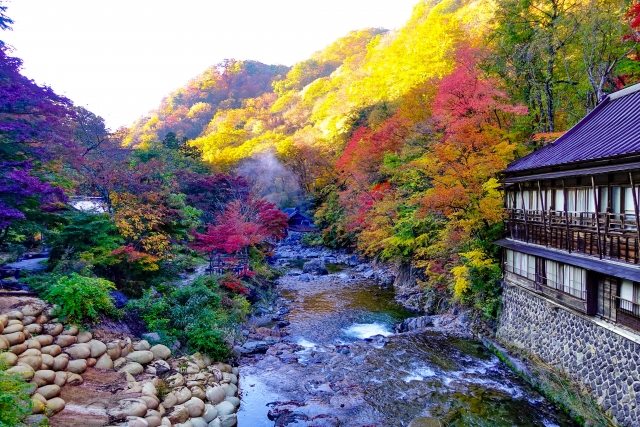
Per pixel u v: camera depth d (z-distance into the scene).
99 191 23.94
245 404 14.05
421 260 26.19
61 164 19.44
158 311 16.36
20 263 19.02
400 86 47.28
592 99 23.58
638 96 14.70
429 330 20.56
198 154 57.53
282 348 18.80
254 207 34.22
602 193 12.78
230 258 26.12
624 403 11.12
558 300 14.65
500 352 17.06
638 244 10.89
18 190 13.40
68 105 17.83
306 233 56.22
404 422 12.64
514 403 13.56
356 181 38.03
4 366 8.30
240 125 101.62
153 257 18.52
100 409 10.23
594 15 21.12
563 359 14.17
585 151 13.17
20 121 14.91
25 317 11.71
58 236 16.66
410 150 28.14
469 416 12.87
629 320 11.30
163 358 14.07
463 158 19.50
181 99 128.38
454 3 56.50
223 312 18.53
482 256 19.86
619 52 22.61
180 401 12.16
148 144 54.94
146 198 21.16
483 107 20.64
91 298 13.29
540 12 26.06
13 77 15.30
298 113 98.12
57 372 10.84
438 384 14.98
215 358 15.95
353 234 43.84
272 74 141.62
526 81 25.52
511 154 21.20
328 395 14.40
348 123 59.19
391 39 80.31
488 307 19.25
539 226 16.33
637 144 10.89
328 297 27.92
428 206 20.59
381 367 16.45
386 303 26.22
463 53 26.94
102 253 16.69
